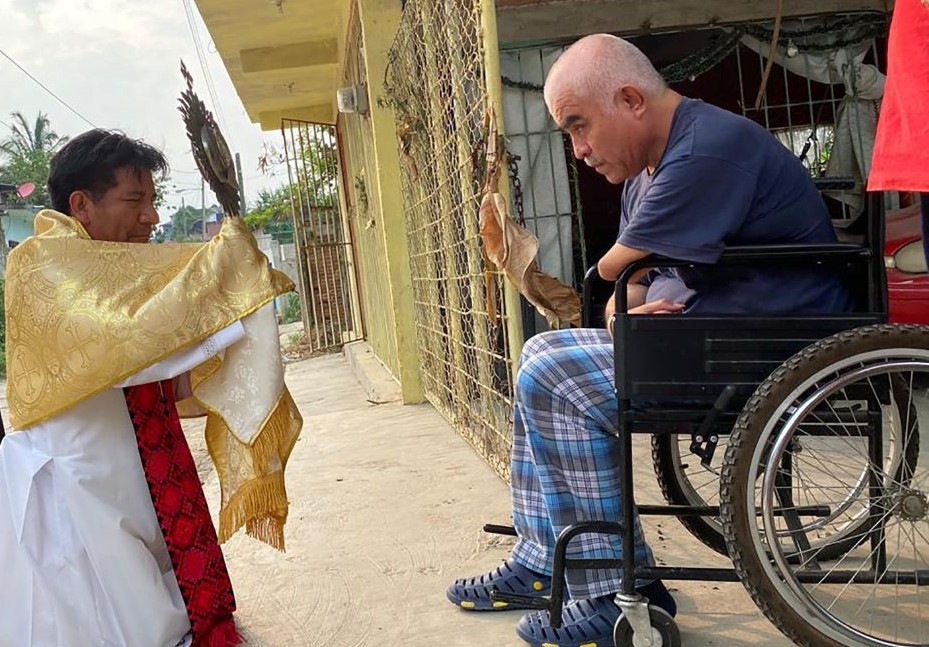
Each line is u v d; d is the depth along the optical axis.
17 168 26.91
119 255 2.00
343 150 10.63
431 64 4.11
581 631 2.03
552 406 2.04
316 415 5.75
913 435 1.95
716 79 6.64
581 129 1.94
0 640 2.03
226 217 2.08
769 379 1.68
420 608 2.43
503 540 2.92
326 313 11.52
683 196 1.77
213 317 1.97
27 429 2.02
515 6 5.57
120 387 2.04
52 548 2.01
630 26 5.65
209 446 2.12
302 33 8.69
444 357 4.88
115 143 2.05
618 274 1.89
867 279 1.84
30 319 1.95
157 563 2.18
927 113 1.59
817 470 2.41
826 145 6.48
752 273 1.86
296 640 2.30
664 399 1.81
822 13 5.73
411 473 3.88
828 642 1.73
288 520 3.35
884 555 1.93
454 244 4.18
